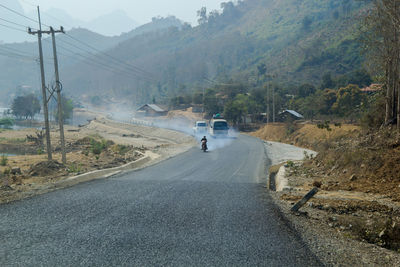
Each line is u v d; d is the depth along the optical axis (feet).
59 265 16.38
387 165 37.27
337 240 21.47
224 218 25.03
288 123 155.33
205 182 40.93
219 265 16.74
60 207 27.35
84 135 214.69
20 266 16.20
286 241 20.56
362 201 29.60
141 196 31.91
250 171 51.72
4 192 32.96
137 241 19.81
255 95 318.45
